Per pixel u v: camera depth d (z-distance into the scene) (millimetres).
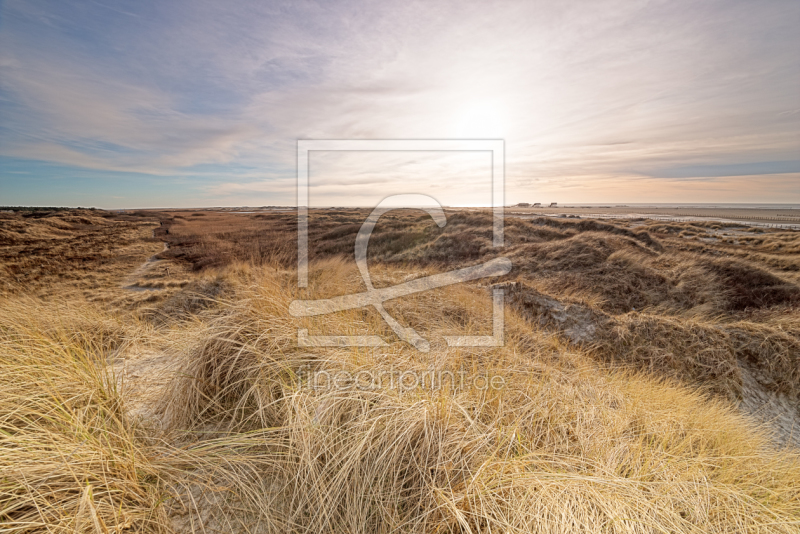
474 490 1743
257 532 1681
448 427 2111
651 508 1844
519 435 2160
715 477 2506
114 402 2244
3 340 2865
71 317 4355
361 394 2330
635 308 9539
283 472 1963
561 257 13016
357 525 1718
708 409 4090
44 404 2014
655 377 5078
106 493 1622
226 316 3084
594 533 1604
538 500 1690
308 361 2752
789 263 12375
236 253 14859
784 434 4512
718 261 11727
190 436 2293
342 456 1916
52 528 1423
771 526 2035
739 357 5559
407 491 1896
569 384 3457
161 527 1593
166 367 3010
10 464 1559
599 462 2178
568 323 6059
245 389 2564
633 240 15398
